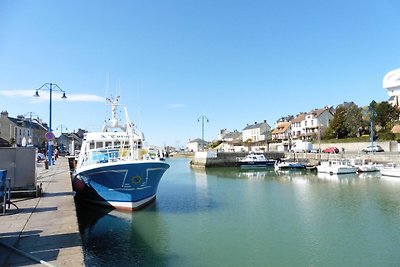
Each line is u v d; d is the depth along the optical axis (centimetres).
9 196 1112
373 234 1478
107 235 1430
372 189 2894
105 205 1845
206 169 5881
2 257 681
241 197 2494
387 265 1127
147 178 1791
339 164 4672
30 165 1414
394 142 5544
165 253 1221
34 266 631
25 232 846
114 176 1688
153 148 2120
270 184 3397
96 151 2034
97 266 1091
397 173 3869
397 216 1816
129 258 1169
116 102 2319
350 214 1870
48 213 1065
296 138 9031
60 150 8362
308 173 4753
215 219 1745
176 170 5675
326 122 8662
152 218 1727
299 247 1303
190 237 1415
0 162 1380
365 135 6494
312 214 1877
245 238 1409
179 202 2236
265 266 1107
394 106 6731
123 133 2192
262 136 11212
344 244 1339
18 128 7194
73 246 741
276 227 1587
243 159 6303
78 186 1916
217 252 1241
